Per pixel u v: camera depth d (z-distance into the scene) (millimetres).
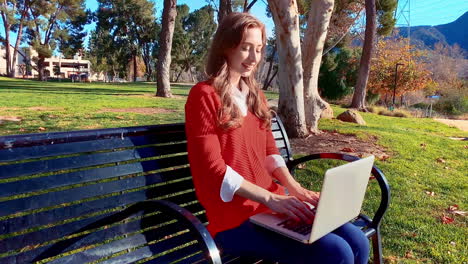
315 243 1723
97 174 1688
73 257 1592
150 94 17359
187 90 22922
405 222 3371
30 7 48188
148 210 1650
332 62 26609
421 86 25609
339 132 7512
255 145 1989
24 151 1492
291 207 1744
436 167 5363
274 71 35812
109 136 1751
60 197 1562
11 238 1434
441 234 3193
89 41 64125
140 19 50125
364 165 1824
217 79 1867
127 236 1815
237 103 1944
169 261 1773
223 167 1751
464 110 22484
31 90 17562
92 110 9547
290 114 6574
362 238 1879
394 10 25984
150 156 1897
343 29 25828
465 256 2840
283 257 1757
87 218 1646
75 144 1641
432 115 19531
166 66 16047
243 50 1942
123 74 56031
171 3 15477
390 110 17547
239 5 28547
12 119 7504
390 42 27094
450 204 3895
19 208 1451
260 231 1812
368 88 26047
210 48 2002
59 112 8797
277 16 6195
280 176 2199
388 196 2271
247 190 1767
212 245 1412
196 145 1761
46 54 47875
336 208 1704
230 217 1828
